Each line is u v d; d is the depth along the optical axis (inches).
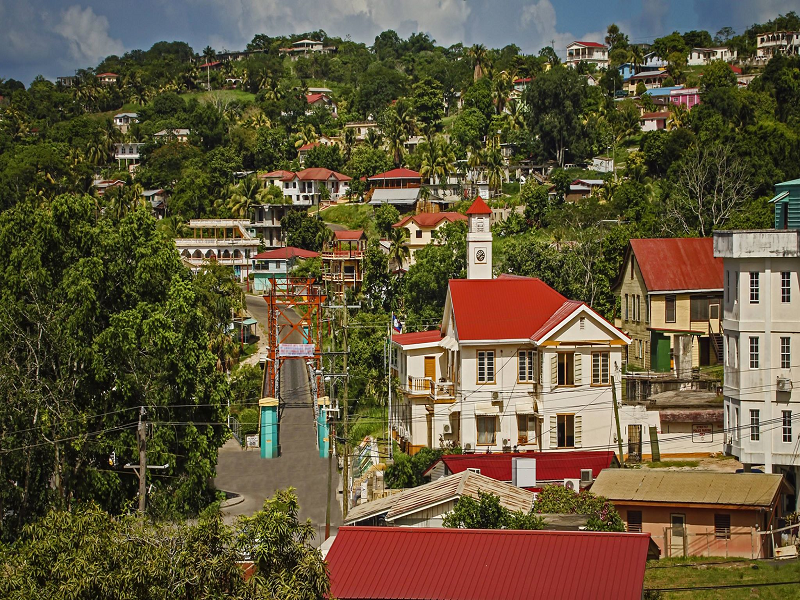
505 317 2866.6
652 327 3216.0
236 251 6909.5
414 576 1469.0
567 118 7790.4
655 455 2709.2
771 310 2539.4
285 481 2962.6
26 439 2214.6
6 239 2546.8
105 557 1306.6
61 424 2237.9
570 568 1445.6
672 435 2736.2
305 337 4286.4
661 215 4808.1
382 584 1461.6
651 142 6766.7
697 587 1803.6
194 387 2513.5
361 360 3890.3
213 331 4384.8
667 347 3181.6
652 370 3193.9
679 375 2992.1
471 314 2861.7
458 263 4584.2
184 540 1334.9
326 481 2952.8
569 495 2007.9
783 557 2020.2
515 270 4190.5
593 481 2239.2
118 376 2399.1
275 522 1330.0
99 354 2377.0
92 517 1418.6
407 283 4714.6
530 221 6299.2
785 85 7549.2
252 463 3196.4
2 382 2204.7
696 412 2731.3
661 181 6343.5
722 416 2723.9
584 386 2751.0
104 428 2374.5
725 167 4911.4
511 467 2375.7
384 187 7854.3
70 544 1371.8
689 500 2075.5
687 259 3289.9
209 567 1286.9
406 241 6501.0
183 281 2684.5
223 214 7672.2
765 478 2158.0
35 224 2532.0
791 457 2513.5
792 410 2517.2
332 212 7706.7
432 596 1433.3
